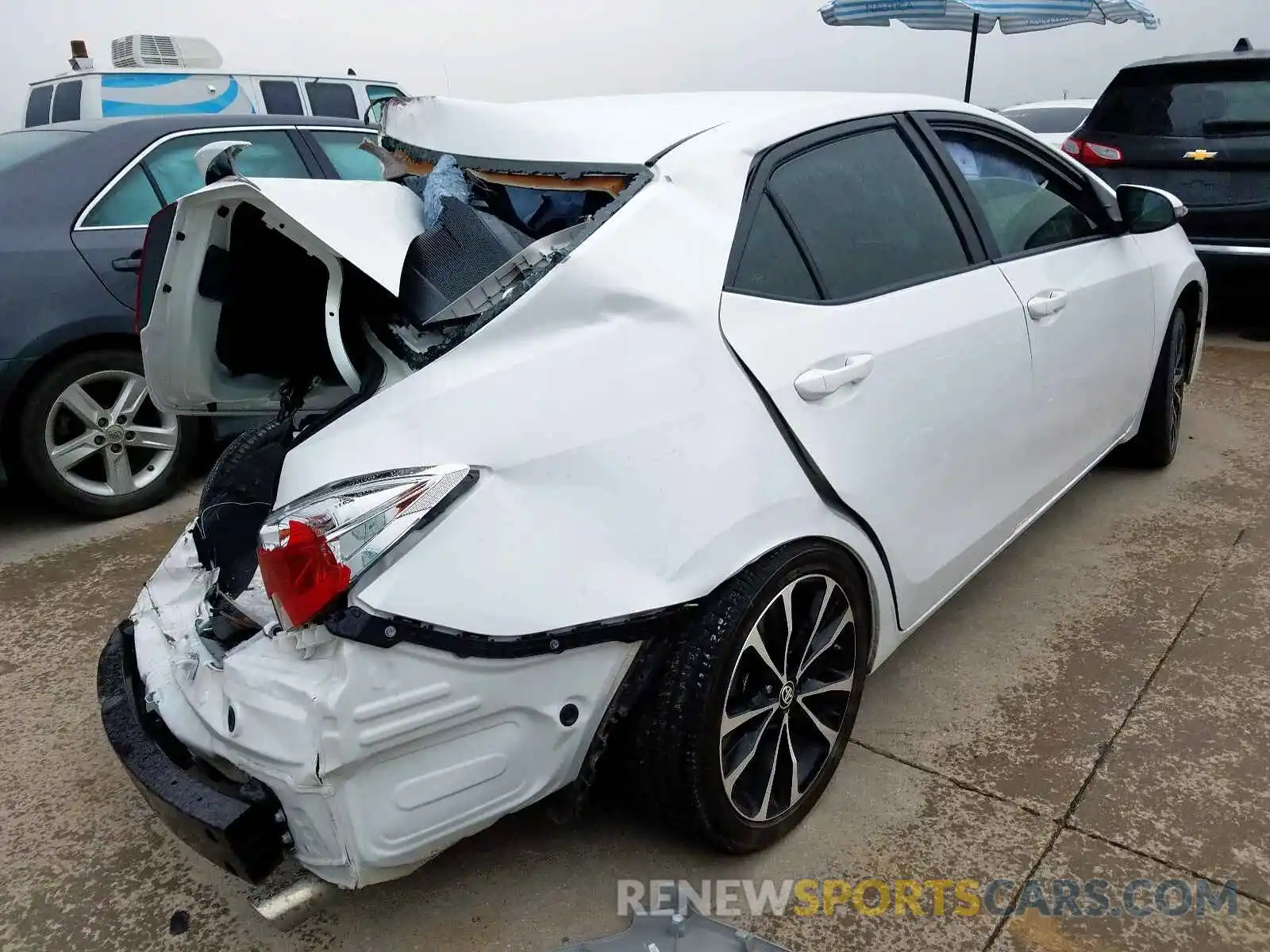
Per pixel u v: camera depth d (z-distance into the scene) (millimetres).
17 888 2133
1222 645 2785
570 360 1740
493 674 1633
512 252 1869
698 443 1805
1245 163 5605
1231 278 5883
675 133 2064
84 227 3893
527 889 2031
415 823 1629
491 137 2225
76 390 3893
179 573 2283
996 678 2701
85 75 6020
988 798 2229
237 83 6605
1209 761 2305
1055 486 3068
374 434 1703
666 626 1780
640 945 1866
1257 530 3484
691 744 1827
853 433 2072
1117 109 6109
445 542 1597
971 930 1879
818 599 2047
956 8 9484
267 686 1608
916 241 2430
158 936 1985
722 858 2082
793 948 1854
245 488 2238
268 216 1766
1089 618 2980
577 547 1693
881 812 2201
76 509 4000
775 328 1975
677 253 1878
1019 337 2635
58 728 2711
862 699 2635
